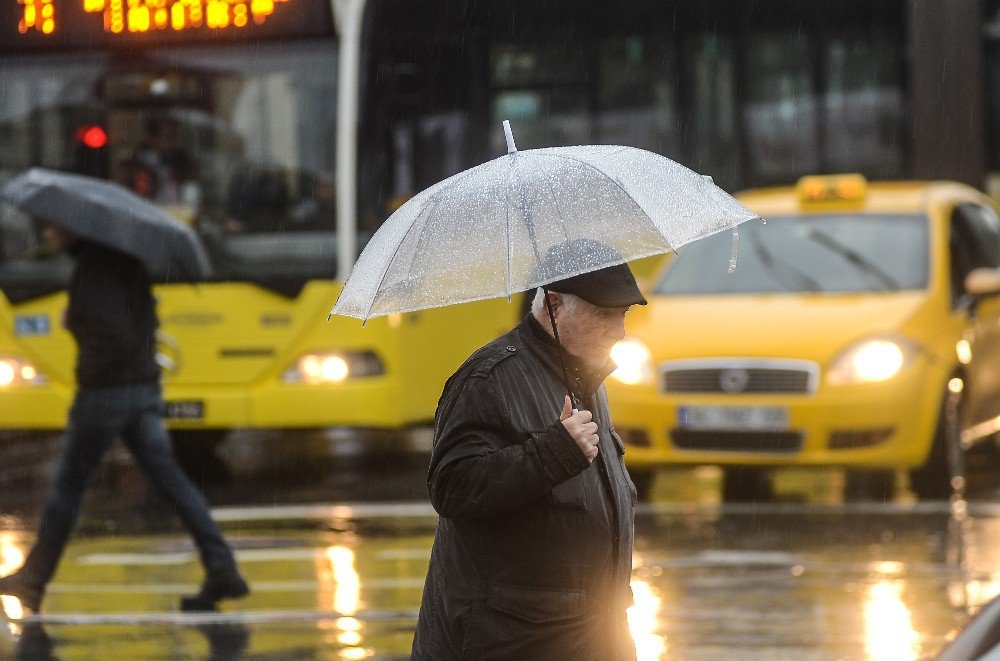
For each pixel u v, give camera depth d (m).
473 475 10.41
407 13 35.53
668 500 30.09
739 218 10.97
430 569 11.02
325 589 22.72
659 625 20.08
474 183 10.84
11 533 27.98
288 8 33.94
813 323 29.12
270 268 33.47
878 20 46.88
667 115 45.38
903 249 31.58
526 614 10.57
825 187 33.00
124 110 34.34
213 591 21.48
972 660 8.51
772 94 46.41
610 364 11.00
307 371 33.22
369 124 33.84
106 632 20.06
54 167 34.47
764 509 28.83
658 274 32.28
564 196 10.62
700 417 28.75
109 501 31.62
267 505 30.61
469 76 38.25
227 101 33.97
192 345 33.41
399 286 10.68
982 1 48.56
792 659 18.31
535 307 10.98
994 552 24.62
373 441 40.94
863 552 24.73
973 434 31.50
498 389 10.66
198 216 33.72
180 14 34.16
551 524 10.57
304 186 33.66
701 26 45.81
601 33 44.06
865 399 28.36
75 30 34.50
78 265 21.66
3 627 20.31
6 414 33.97
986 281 30.98
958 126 47.50
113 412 21.52
